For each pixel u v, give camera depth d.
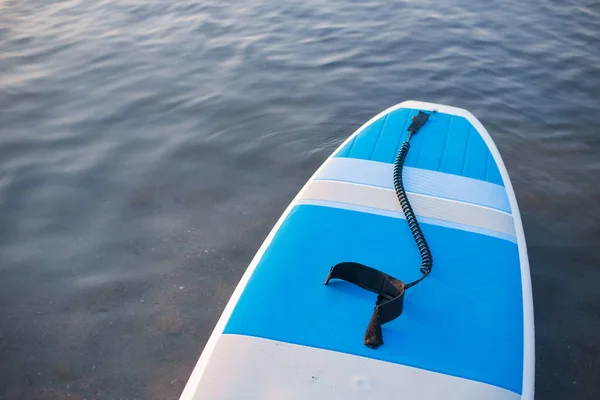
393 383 1.31
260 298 1.50
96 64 3.21
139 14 3.85
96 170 2.39
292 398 1.28
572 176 2.38
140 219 2.15
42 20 3.74
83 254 2.00
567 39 3.56
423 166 1.94
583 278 1.92
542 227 2.12
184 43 3.44
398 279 1.53
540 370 1.64
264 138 2.61
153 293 1.86
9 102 2.85
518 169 2.42
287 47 3.42
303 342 1.39
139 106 2.83
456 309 1.49
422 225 1.71
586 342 1.72
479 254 1.64
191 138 2.60
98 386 1.60
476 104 2.88
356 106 2.86
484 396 1.30
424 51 3.38
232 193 2.28
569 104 2.89
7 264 1.96
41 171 2.38
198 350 1.70
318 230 1.69
